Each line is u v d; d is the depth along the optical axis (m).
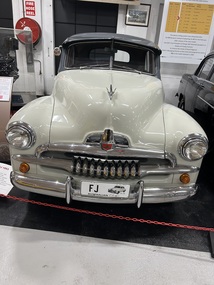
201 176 2.61
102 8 4.56
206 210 2.09
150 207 2.07
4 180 2.02
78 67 2.37
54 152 1.57
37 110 1.62
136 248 1.66
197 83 3.10
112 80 1.94
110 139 1.45
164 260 1.58
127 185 1.53
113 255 1.58
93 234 1.74
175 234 1.81
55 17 4.63
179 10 4.07
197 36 4.23
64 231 1.74
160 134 1.57
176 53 4.39
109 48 2.42
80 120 1.58
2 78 2.45
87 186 1.53
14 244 1.60
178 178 1.60
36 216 1.86
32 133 1.50
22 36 3.42
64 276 1.41
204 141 1.50
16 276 1.39
